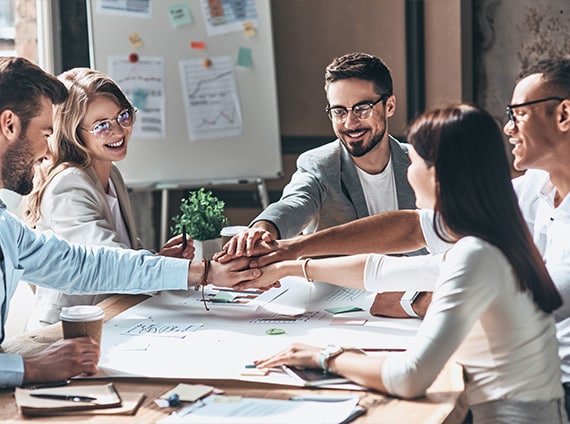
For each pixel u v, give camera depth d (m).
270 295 2.47
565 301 2.27
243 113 4.80
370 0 4.86
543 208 2.46
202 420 1.57
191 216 2.81
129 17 4.64
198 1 4.71
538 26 4.77
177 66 4.71
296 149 5.04
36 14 4.60
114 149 2.85
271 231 2.53
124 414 1.61
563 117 2.34
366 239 2.42
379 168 2.80
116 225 2.97
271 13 4.80
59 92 2.09
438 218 1.80
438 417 1.57
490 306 1.71
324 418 1.56
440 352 1.64
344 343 2.00
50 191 2.76
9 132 2.02
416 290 2.11
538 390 1.74
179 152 4.75
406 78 4.88
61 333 2.13
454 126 1.71
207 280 2.36
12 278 2.08
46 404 1.63
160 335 2.09
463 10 4.76
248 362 1.87
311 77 4.98
